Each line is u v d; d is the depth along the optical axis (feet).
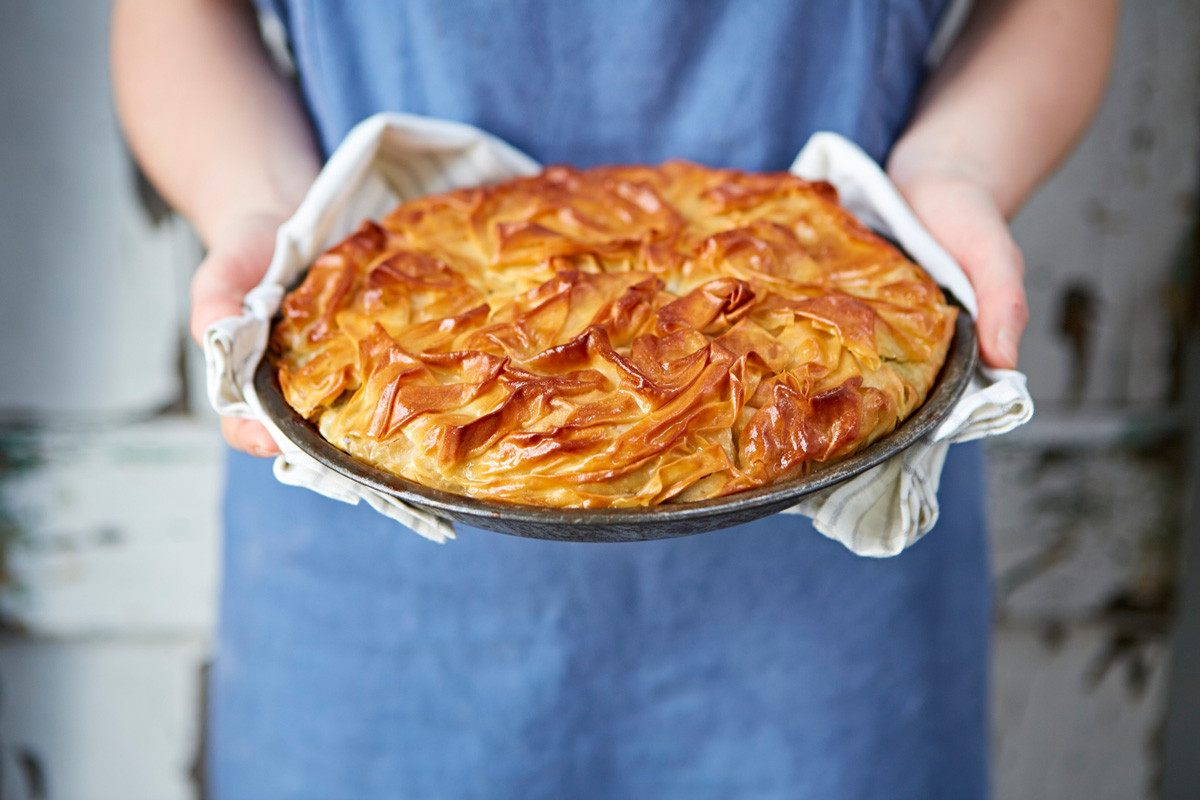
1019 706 3.42
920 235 1.88
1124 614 3.30
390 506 1.60
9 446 3.08
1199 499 3.15
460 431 1.55
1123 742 3.44
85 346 3.02
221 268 1.90
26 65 2.73
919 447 1.66
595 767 2.34
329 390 1.64
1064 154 2.23
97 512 3.19
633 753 2.33
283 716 2.33
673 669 2.27
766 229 1.83
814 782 2.32
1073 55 2.20
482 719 2.29
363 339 1.69
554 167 2.03
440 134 2.03
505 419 1.57
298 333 1.76
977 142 2.13
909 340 1.69
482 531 2.17
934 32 2.25
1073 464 3.13
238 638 2.35
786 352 1.66
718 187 1.95
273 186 2.09
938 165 2.10
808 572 2.21
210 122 2.16
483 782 2.32
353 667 2.28
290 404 1.66
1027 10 2.23
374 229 1.87
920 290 1.76
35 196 2.84
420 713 2.29
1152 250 2.95
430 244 1.87
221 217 2.06
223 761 2.43
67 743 3.46
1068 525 3.19
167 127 2.18
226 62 2.23
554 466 1.53
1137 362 3.07
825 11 2.07
